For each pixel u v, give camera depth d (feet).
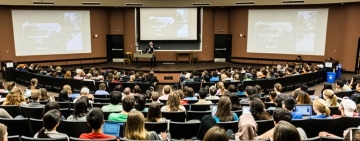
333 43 52.70
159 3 55.67
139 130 9.82
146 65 56.54
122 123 12.55
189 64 58.70
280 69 42.45
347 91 23.95
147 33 59.77
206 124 11.83
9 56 52.37
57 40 56.18
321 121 14.24
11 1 48.03
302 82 39.19
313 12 53.62
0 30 51.13
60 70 42.98
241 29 60.03
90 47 59.31
